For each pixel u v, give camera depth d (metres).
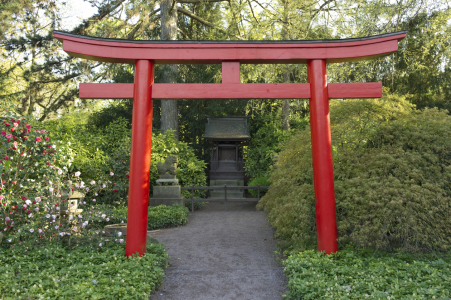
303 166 5.36
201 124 14.48
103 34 9.87
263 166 12.93
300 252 4.23
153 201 8.82
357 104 5.28
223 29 12.30
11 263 3.71
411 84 11.15
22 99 11.66
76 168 8.02
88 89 4.28
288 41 4.31
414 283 3.08
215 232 6.55
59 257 4.02
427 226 3.92
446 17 9.01
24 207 4.52
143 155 4.23
